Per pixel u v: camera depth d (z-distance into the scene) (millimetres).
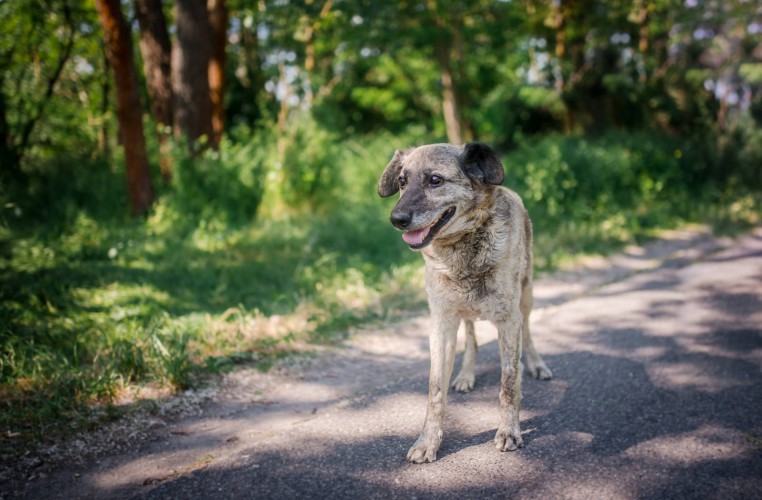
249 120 19578
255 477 2947
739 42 17406
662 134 14914
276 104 16281
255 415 3805
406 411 3701
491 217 3172
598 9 15938
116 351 4402
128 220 9742
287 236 8867
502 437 3154
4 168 10648
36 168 11039
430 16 16422
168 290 6324
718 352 4539
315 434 3412
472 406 3748
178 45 10938
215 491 2832
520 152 12922
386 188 3723
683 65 17625
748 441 3119
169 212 9633
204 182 10047
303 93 12594
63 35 13375
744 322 5250
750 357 4398
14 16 12227
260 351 4859
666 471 2857
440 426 3162
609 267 7703
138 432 3529
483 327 5512
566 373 4223
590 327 5289
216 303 6047
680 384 3939
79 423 3551
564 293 6523
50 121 12945
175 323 5113
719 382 3949
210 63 12078
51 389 3889
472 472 2922
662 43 18141
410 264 7430
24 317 5109
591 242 8680
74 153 12219
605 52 15992
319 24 12547
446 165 3123
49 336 4770
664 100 16719
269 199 10445
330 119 12211
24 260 7008
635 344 4797
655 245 9000
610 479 2807
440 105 24156
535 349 4379
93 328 5035
